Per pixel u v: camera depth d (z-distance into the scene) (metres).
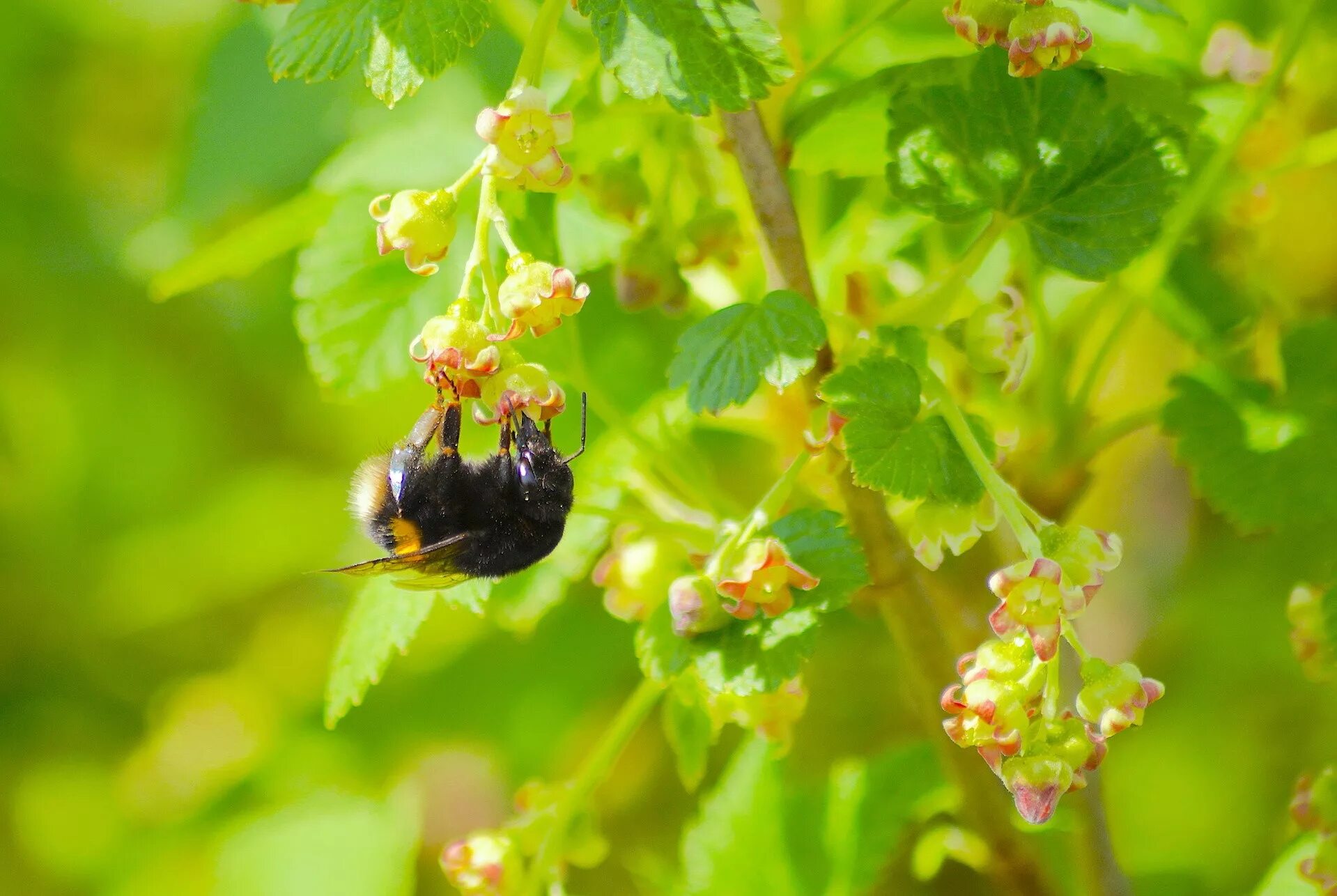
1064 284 0.56
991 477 0.48
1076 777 0.48
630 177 0.51
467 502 0.53
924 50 0.55
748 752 0.57
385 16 0.48
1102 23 0.55
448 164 0.55
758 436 0.56
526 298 0.48
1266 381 0.53
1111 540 0.48
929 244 0.55
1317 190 0.59
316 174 0.58
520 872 0.52
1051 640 0.47
